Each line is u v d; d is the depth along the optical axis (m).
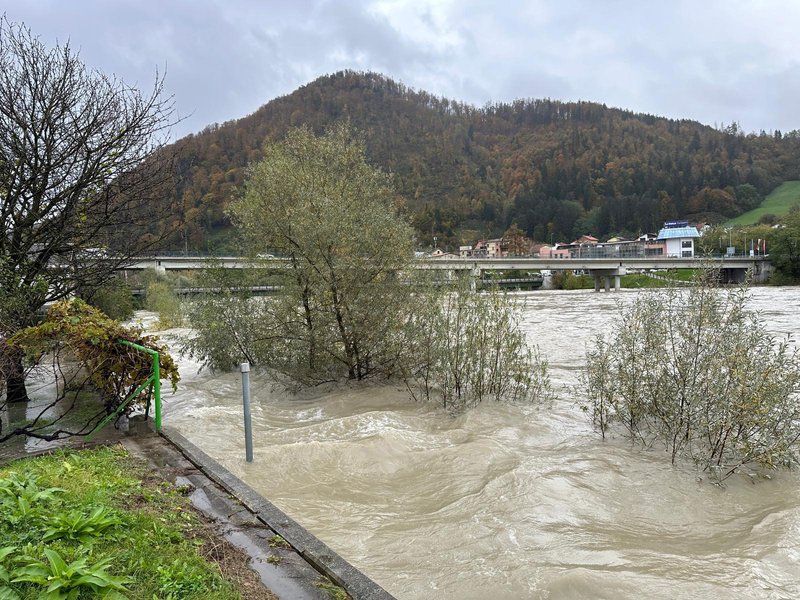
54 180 9.76
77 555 3.38
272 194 11.86
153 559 3.53
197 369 14.87
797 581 4.20
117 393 7.46
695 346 7.19
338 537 4.90
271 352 12.16
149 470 5.63
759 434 6.43
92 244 10.26
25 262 9.60
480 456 6.80
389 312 11.03
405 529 5.05
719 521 5.28
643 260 76.00
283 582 3.56
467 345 10.02
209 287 14.01
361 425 8.41
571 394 10.42
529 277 94.50
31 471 4.91
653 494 5.82
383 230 11.11
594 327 23.28
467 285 10.59
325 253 10.72
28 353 7.36
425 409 9.76
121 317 16.95
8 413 8.48
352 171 13.51
